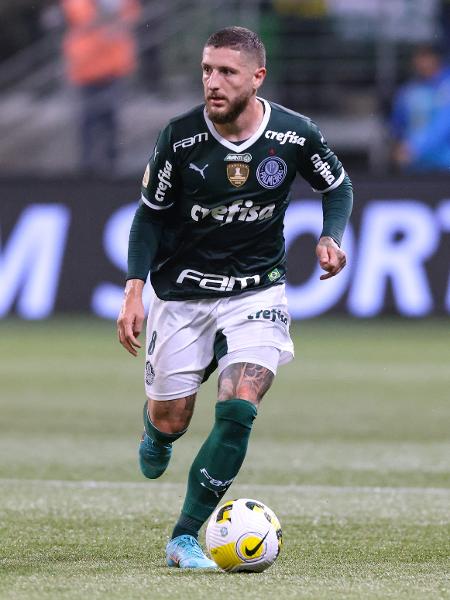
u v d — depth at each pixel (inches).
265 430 1293.1
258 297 689.6
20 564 670.5
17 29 2871.6
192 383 697.0
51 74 2866.6
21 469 1054.4
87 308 2281.0
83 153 2650.1
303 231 2215.8
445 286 2190.0
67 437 1239.5
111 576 627.8
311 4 2778.1
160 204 685.9
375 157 2679.6
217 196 674.8
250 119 670.5
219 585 596.4
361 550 729.6
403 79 2741.1
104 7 2691.9
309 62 2783.0
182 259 695.1
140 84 2770.7
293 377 1715.1
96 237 2277.3
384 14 2755.9
